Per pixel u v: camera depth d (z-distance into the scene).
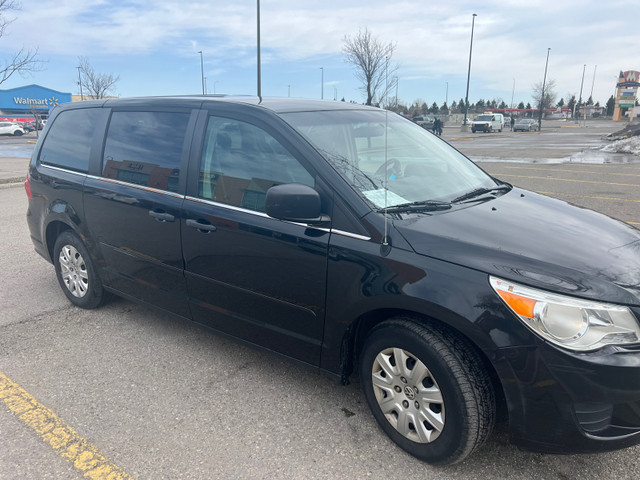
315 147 2.73
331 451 2.57
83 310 4.34
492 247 2.29
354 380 3.23
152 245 3.44
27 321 4.12
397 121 3.70
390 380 2.53
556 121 68.75
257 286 2.90
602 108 89.06
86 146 4.00
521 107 95.62
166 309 3.57
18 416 2.88
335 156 2.75
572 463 2.47
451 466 2.45
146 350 3.64
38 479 2.39
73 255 4.25
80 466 2.47
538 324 2.06
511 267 2.18
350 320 2.54
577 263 2.24
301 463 2.49
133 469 2.45
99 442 2.65
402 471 2.42
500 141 27.47
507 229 2.50
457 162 3.55
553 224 2.68
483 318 2.12
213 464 2.48
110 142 3.80
